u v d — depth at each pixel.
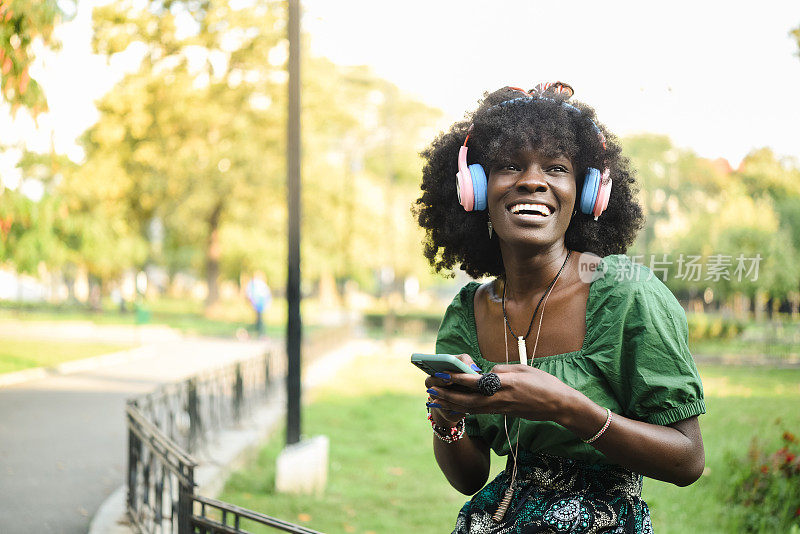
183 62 26.44
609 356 1.70
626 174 1.96
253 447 8.67
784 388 14.66
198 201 33.12
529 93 1.95
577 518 1.69
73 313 38.56
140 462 5.30
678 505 5.90
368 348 27.48
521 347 1.80
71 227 15.73
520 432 1.80
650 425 1.61
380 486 7.67
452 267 2.21
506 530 1.76
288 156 7.54
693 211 23.58
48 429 10.09
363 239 39.66
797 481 5.98
